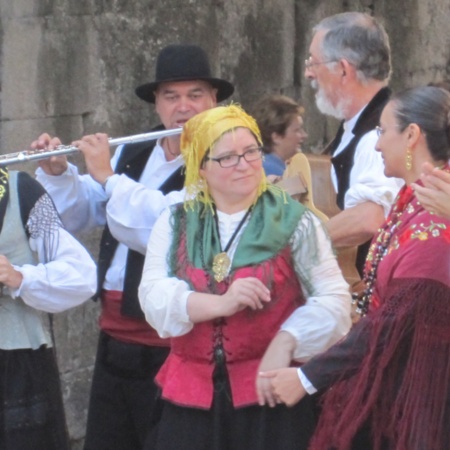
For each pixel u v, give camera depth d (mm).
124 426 15242
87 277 13438
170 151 15320
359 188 13695
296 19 23438
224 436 12008
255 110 19094
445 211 10547
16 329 13242
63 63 19016
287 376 11508
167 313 12000
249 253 12047
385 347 11188
